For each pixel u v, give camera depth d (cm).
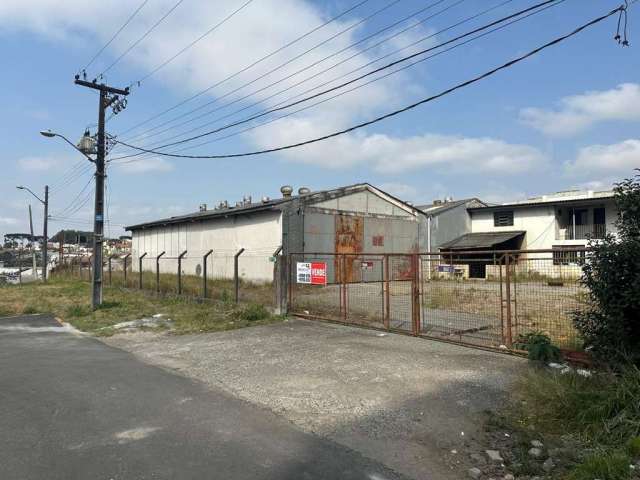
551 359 751
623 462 407
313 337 1083
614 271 608
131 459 448
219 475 415
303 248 2444
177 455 458
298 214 2439
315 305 1488
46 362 899
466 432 518
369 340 1026
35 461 443
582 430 501
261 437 506
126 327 1321
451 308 1430
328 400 630
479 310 1342
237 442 492
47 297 2259
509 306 888
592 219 3388
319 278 1354
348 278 2631
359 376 738
